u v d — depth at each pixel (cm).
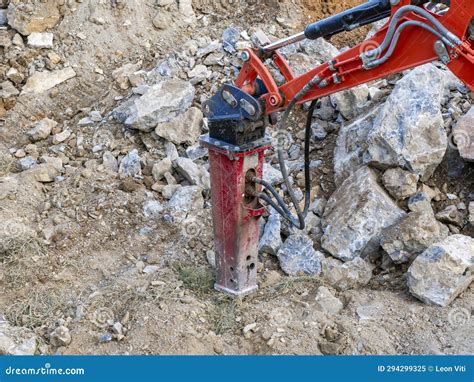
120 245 468
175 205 487
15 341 398
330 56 561
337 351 390
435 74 477
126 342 398
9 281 440
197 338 398
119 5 611
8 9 609
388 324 405
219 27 609
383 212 450
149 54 599
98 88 582
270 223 468
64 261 454
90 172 511
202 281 438
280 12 610
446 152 480
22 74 586
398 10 328
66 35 603
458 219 460
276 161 515
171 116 533
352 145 489
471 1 312
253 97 374
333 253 452
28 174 505
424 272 416
